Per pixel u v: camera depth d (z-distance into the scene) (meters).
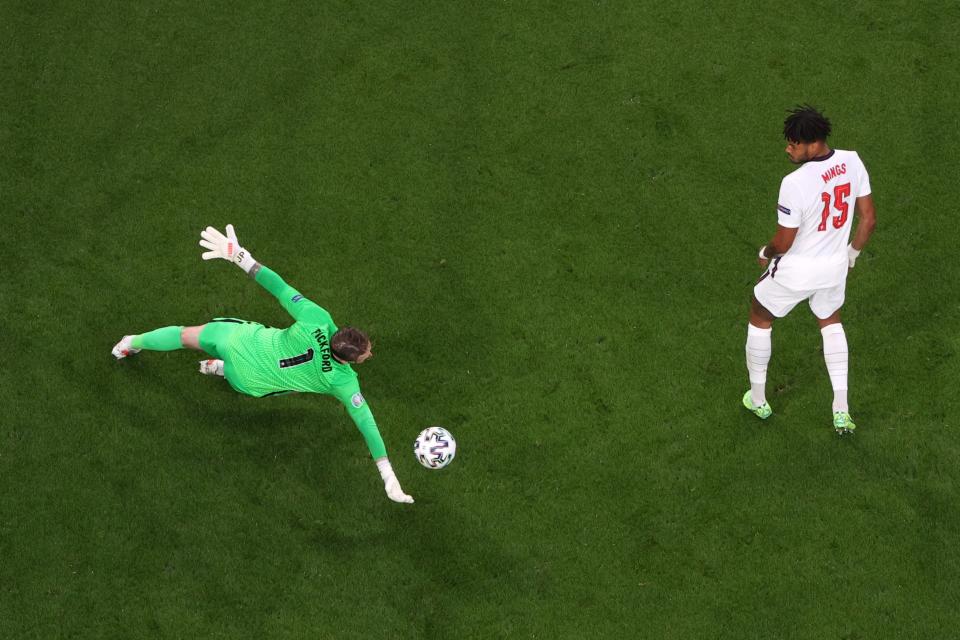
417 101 29.67
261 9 31.27
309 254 27.20
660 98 29.70
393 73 30.14
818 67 30.17
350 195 28.11
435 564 23.42
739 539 23.66
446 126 29.30
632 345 26.06
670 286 26.89
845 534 23.62
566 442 24.83
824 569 23.25
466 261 27.22
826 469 24.44
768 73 30.08
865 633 22.52
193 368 25.58
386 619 22.81
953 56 30.27
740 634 22.61
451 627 22.77
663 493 24.23
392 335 26.16
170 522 23.66
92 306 26.17
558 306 26.59
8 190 27.72
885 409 25.12
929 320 26.22
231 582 23.08
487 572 23.36
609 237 27.58
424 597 23.06
